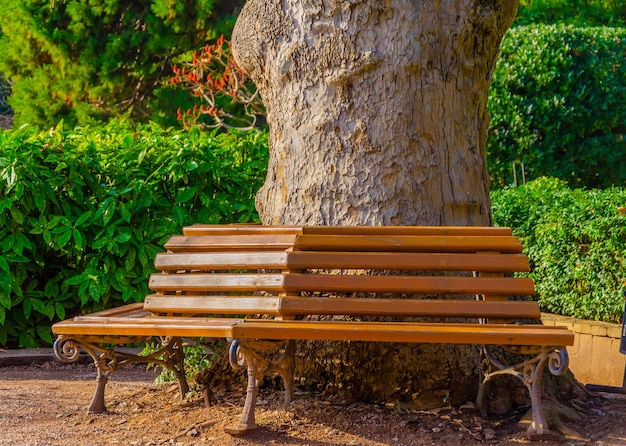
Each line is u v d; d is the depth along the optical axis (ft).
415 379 15.20
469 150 16.57
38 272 22.26
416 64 15.83
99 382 15.31
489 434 13.75
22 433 13.93
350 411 14.70
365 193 15.90
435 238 14.71
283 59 16.49
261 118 54.65
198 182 22.62
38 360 21.44
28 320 22.54
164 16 53.11
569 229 24.73
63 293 22.38
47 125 55.16
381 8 15.78
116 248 21.42
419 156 15.90
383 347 15.28
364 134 15.90
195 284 15.06
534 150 42.55
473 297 15.67
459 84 16.38
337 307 14.06
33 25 53.26
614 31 44.37
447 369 15.12
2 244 21.12
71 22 53.57
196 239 15.62
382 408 15.01
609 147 43.96
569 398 16.07
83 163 21.84
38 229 21.38
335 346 15.51
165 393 16.47
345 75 15.88
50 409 15.69
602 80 43.29
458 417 14.53
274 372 14.64
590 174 45.57
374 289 14.19
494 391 15.28
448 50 16.16
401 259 14.44
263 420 14.28
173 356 16.08
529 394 14.80
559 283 25.12
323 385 15.67
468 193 16.34
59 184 21.45
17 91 56.18
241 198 23.35
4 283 21.09
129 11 54.34
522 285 14.19
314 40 16.16
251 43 17.10
